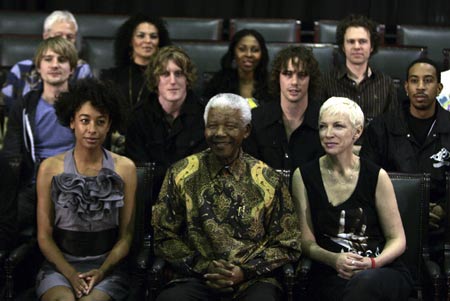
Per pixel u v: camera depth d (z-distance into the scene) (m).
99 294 2.91
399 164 3.70
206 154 3.04
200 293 2.90
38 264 3.20
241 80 4.43
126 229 3.09
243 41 4.38
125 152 3.66
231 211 2.96
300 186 3.11
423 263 3.14
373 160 3.74
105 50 4.80
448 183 3.21
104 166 3.08
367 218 3.03
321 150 3.57
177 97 3.62
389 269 2.94
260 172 3.01
